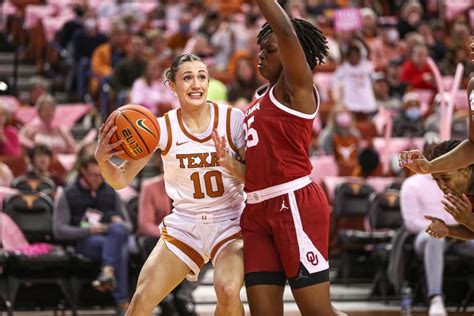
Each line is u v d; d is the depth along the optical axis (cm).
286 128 857
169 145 910
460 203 862
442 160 864
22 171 1770
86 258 1463
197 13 2869
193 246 913
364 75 2300
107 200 1505
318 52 900
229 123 915
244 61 2116
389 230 1719
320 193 878
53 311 1548
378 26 2884
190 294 1488
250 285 862
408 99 2172
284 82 861
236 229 913
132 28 2516
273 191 863
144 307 887
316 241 862
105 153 879
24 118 2094
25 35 2720
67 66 2495
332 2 2934
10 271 1444
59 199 1488
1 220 1471
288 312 1544
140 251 1504
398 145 2020
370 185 1773
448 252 1530
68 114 2164
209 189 909
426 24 2875
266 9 828
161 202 1520
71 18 2608
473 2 2955
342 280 1741
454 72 2548
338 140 1955
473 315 1520
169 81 925
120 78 2223
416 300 1588
